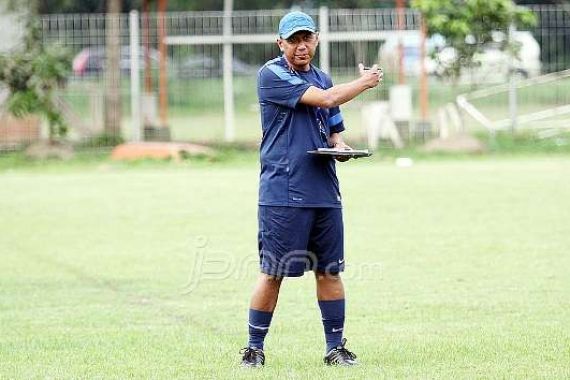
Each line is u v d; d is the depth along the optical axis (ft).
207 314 114.21
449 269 137.69
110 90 306.14
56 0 432.25
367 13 309.83
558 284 127.44
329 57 319.27
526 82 308.40
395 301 118.93
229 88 314.35
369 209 192.65
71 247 160.25
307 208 89.25
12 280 135.85
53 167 277.03
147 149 283.18
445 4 291.38
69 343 100.99
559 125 305.12
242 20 319.47
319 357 93.91
